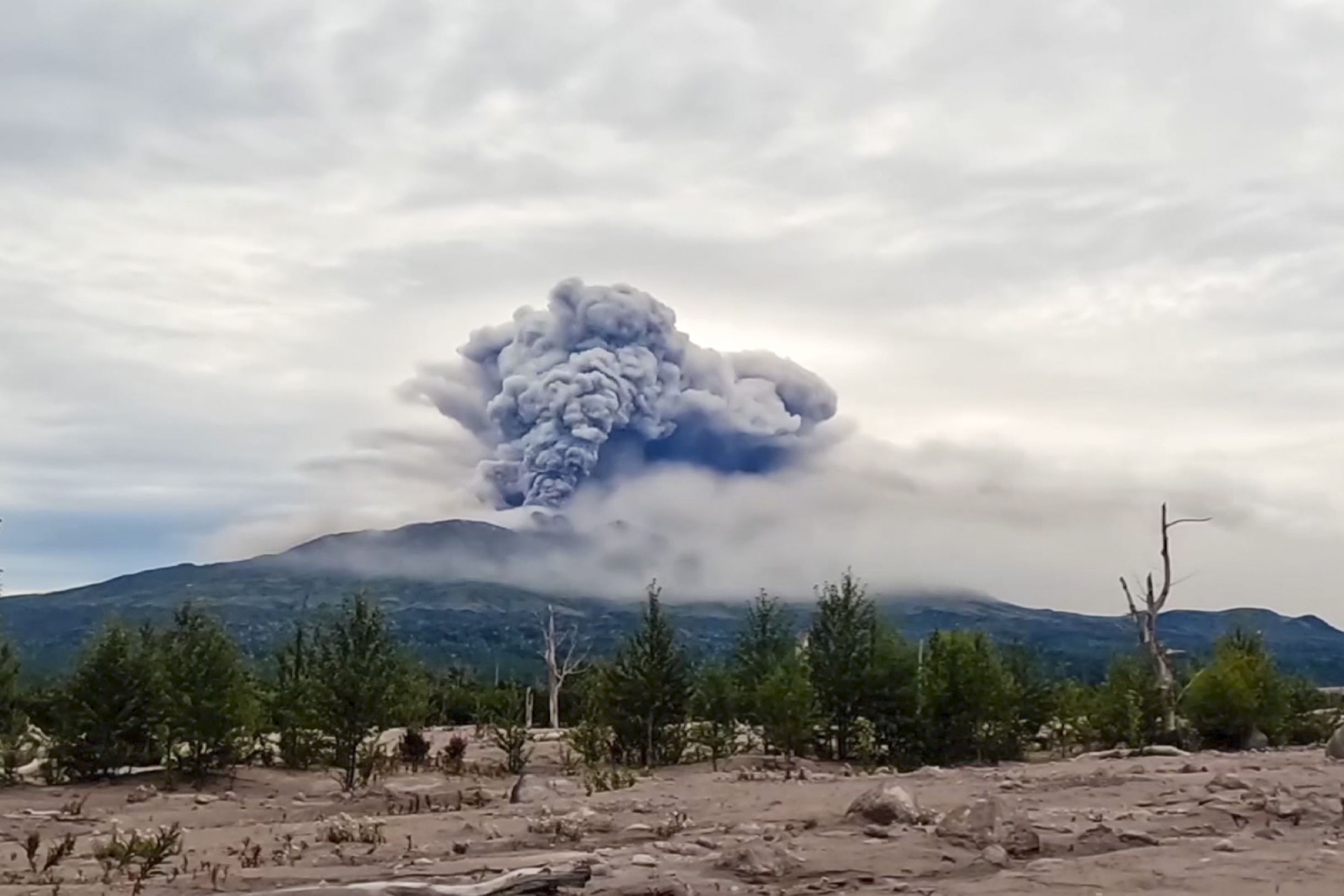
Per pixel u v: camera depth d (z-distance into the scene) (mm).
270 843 15969
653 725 36250
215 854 14789
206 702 29859
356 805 23828
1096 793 19812
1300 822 15586
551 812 18484
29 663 38875
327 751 32375
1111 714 43156
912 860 12594
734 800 20016
